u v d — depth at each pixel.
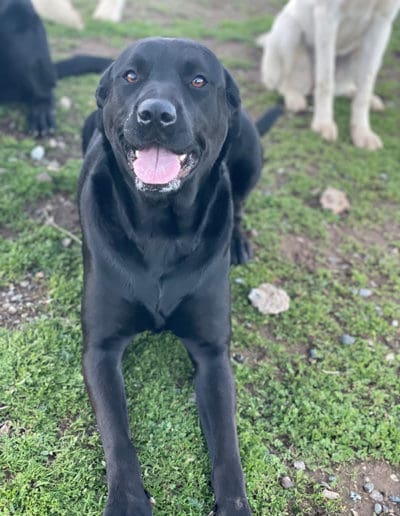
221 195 0.70
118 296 0.66
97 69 1.15
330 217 1.04
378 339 0.82
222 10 1.84
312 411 0.70
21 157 1.05
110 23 1.57
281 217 1.02
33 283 0.82
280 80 1.37
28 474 0.59
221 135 0.68
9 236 0.89
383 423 0.70
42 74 1.09
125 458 0.58
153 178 0.61
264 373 0.74
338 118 1.33
